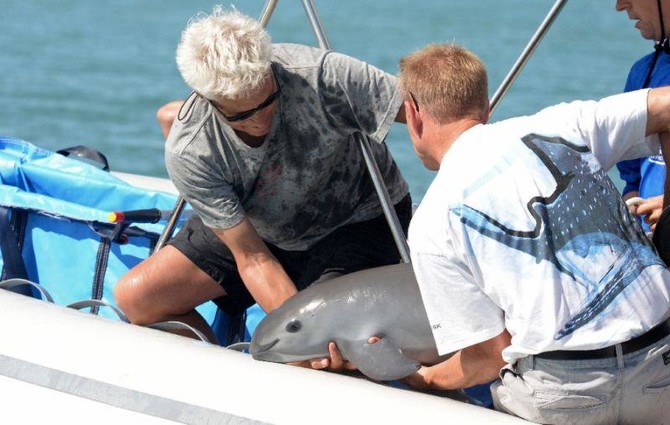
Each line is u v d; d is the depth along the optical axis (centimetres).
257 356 970
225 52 996
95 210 1341
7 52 5422
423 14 7712
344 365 973
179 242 1212
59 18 6931
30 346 962
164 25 6888
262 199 1143
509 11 7938
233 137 1080
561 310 808
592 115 885
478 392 1130
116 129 3769
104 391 910
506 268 815
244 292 1233
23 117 3909
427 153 910
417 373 953
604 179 860
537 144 848
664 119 884
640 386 829
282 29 6831
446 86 873
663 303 839
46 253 1382
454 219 824
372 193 1188
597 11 7944
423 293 845
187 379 900
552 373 820
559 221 823
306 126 1102
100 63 5147
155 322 1217
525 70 4919
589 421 837
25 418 930
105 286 1362
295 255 1218
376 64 5512
